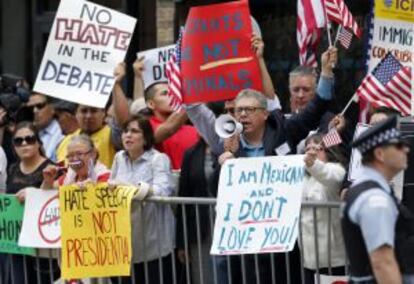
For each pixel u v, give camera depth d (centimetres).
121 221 1659
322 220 1550
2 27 2958
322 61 1667
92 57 1839
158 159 1705
